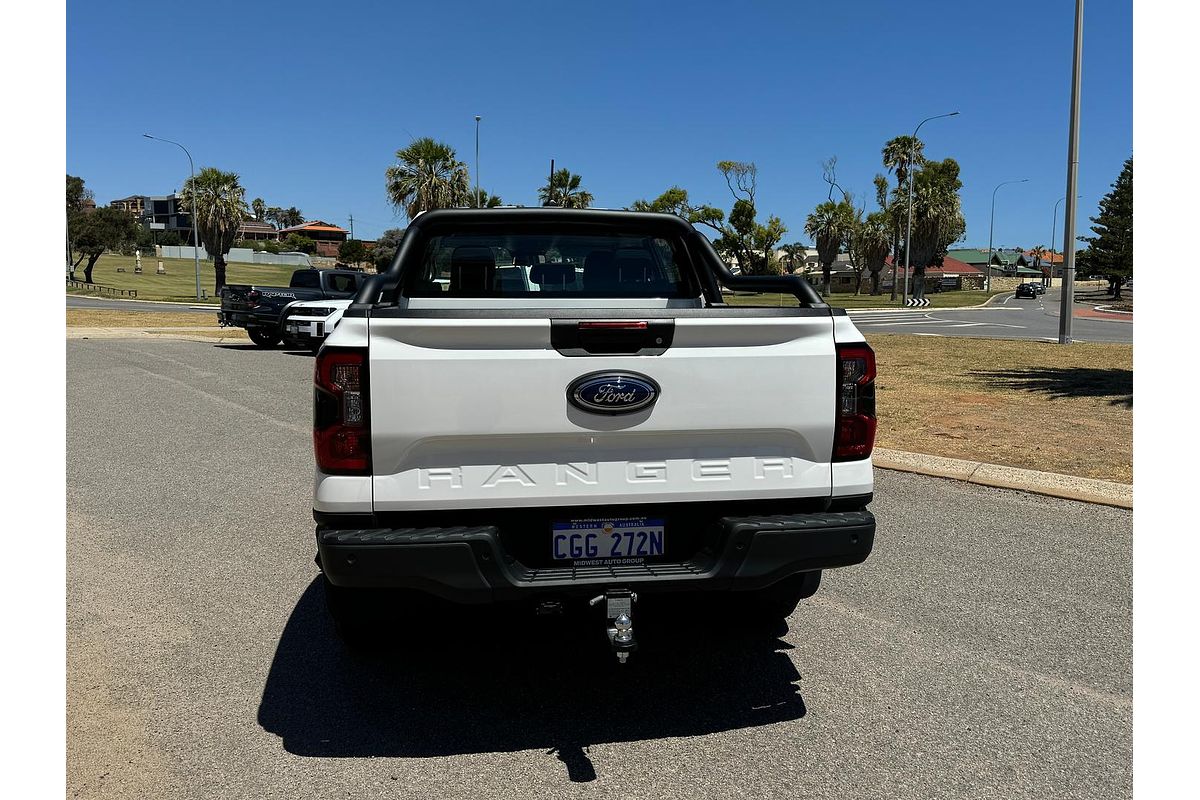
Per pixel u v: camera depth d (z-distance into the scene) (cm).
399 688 345
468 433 286
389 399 281
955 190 6066
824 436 312
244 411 1008
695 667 364
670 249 477
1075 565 480
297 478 691
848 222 6994
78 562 492
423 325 281
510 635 396
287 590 453
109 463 739
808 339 309
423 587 285
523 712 326
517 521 301
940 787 278
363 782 279
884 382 1202
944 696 338
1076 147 1845
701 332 298
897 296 7131
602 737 308
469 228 452
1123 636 390
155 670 359
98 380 1255
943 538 526
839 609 423
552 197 4459
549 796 272
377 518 289
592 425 294
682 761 292
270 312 1759
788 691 342
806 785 279
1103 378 1237
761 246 5938
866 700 335
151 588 454
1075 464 682
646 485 303
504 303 459
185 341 1995
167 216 15012
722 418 302
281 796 271
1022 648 379
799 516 307
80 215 6172
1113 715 323
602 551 306
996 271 12356
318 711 326
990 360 1523
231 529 557
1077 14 1802
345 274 1930
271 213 17825
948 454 724
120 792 272
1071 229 1875
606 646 385
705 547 307
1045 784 280
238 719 319
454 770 286
